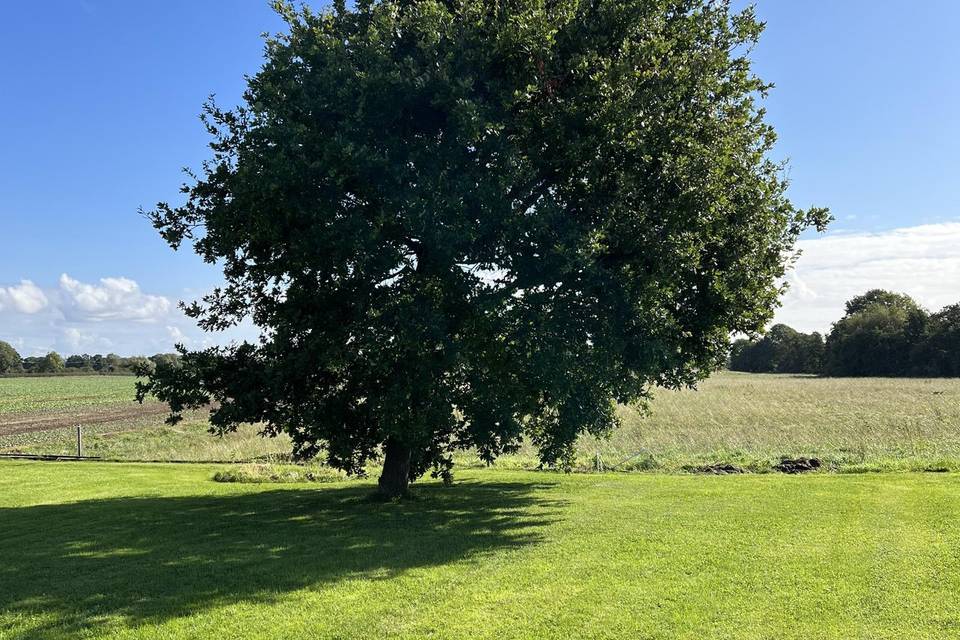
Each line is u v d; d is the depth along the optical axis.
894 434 27.44
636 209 12.36
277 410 13.84
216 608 7.53
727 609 7.26
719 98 13.49
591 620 6.98
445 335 12.20
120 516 13.93
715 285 12.77
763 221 13.52
